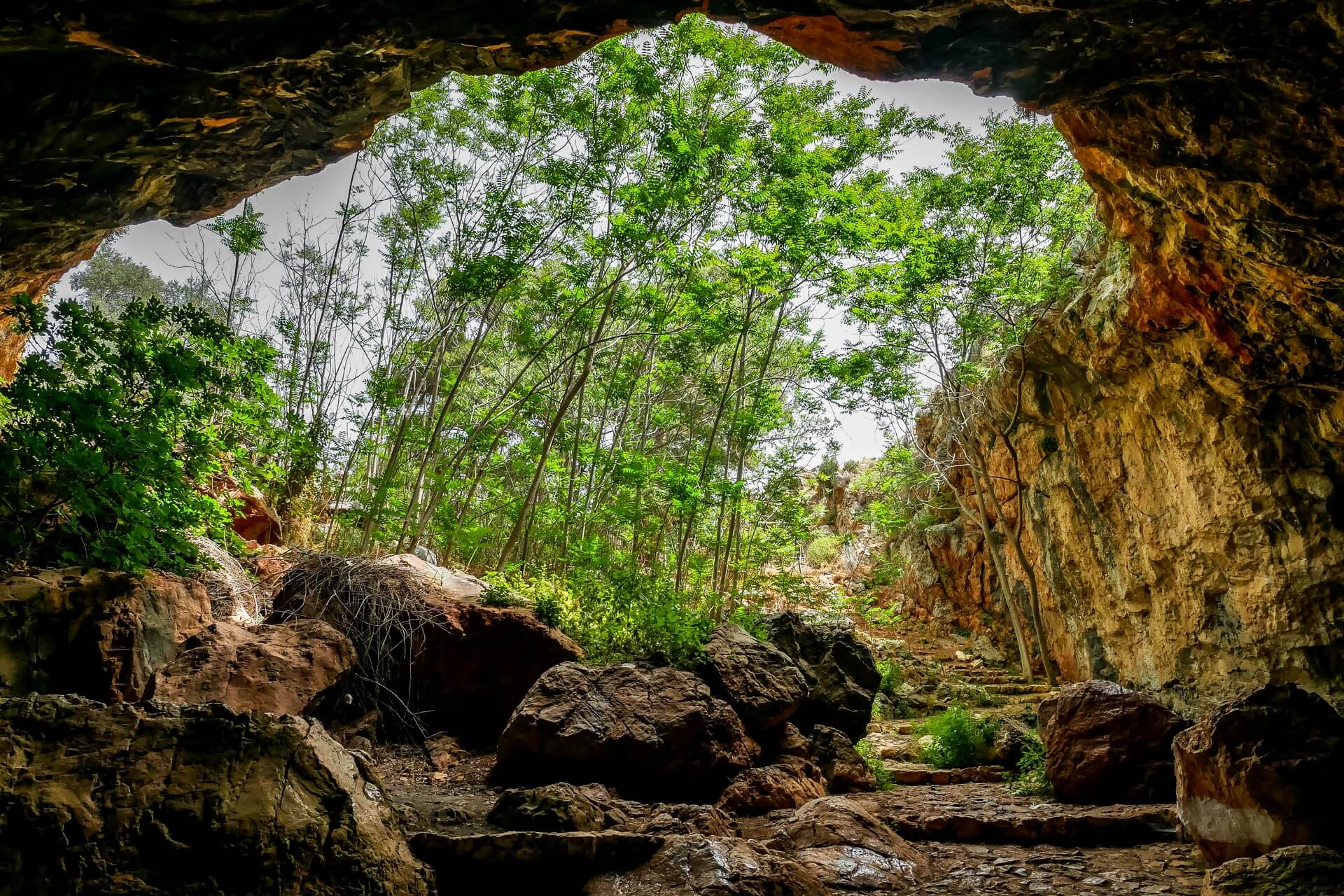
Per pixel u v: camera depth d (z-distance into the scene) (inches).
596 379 738.8
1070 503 599.5
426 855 203.5
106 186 231.5
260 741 166.9
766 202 534.0
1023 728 427.8
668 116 529.3
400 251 577.9
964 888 230.7
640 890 200.8
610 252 534.3
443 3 203.2
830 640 430.0
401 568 370.9
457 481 516.1
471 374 812.6
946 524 867.4
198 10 185.2
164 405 257.1
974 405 711.7
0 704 158.2
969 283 609.0
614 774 292.2
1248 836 226.1
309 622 312.2
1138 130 256.8
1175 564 474.0
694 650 366.6
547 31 217.3
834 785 343.0
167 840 145.6
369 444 573.6
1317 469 365.1
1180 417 438.6
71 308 244.8
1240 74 219.5
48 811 141.5
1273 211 249.3
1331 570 366.6
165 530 265.1
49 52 190.5
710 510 619.5
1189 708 478.9
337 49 208.2
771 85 572.1
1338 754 224.2
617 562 508.7
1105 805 309.1
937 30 221.1
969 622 820.0
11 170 210.8
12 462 230.4
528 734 291.9
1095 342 472.4
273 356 291.0
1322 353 304.7
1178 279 333.7
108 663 226.8
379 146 548.7
